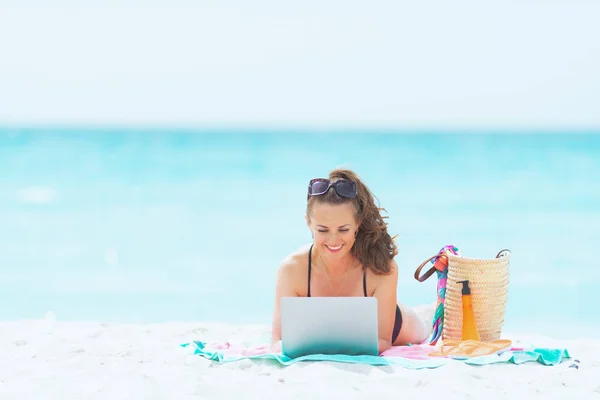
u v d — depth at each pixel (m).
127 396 3.54
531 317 8.69
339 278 4.67
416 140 47.59
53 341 4.89
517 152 36.59
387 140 47.56
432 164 31.20
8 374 4.03
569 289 10.19
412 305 8.91
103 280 10.91
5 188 24.33
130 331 5.50
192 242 14.55
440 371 3.94
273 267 11.98
